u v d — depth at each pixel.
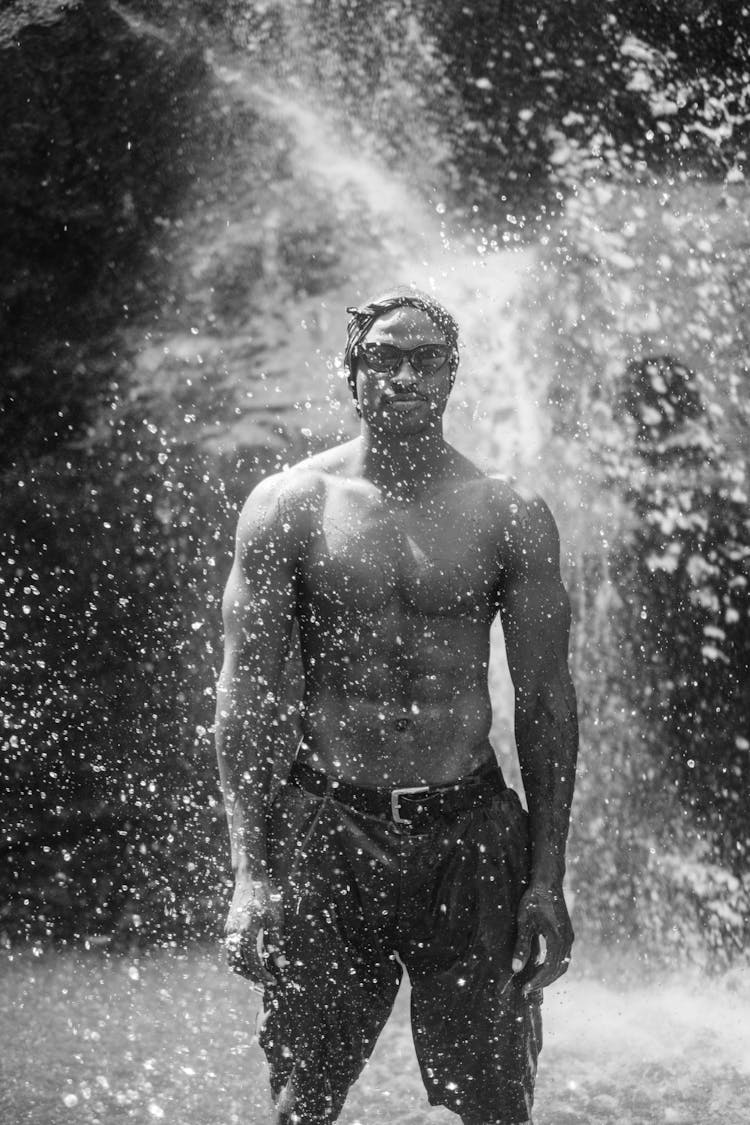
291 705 3.53
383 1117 4.46
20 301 7.76
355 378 3.42
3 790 7.19
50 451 7.54
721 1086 4.84
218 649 7.36
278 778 3.52
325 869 3.29
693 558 7.41
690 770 7.40
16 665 7.32
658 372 7.88
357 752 3.29
